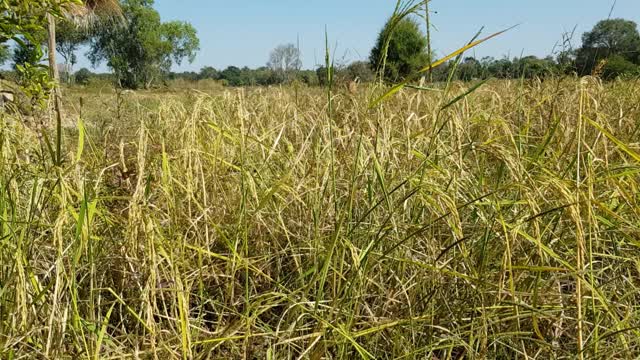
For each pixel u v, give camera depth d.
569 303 1.83
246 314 1.70
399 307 1.92
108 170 2.70
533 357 1.74
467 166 2.60
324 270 1.69
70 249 1.90
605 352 1.62
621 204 2.06
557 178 1.88
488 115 3.07
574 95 3.25
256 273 2.14
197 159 2.31
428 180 2.13
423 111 3.57
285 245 2.37
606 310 1.71
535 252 1.93
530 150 2.96
